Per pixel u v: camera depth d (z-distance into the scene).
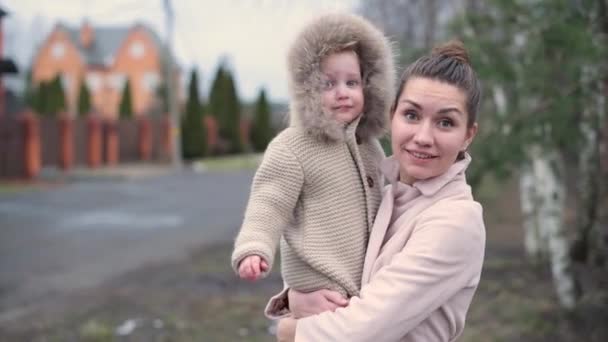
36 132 19.59
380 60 1.83
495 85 4.60
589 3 4.45
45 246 9.43
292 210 1.72
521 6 4.48
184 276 7.57
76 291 6.97
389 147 2.19
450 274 1.56
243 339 5.42
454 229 1.56
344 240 1.70
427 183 1.65
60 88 31.59
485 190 5.09
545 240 7.41
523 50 4.55
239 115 32.41
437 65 1.62
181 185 18.59
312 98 1.73
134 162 27.03
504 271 7.37
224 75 32.09
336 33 1.76
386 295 1.53
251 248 1.60
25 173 19.44
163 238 10.15
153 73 48.75
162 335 5.52
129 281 7.39
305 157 1.72
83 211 13.12
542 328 5.40
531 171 5.87
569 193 6.25
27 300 6.62
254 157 30.94
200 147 28.72
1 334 5.53
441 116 1.59
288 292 1.79
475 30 4.85
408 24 9.03
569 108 4.34
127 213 12.89
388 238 1.69
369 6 9.46
